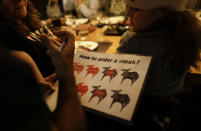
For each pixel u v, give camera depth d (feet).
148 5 1.52
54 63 1.44
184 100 2.97
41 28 2.61
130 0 1.65
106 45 3.56
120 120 1.41
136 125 1.96
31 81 0.92
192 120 2.92
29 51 2.35
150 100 1.93
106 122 2.16
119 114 1.43
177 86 1.89
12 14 1.30
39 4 3.89
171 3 1.48
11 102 0.83
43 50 2.61
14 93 0.84
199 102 2.92
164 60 1.64
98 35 4.22
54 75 2.37
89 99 1.64
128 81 1.61
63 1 7.69
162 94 1.83
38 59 2.57
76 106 1.32
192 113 2.93
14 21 1.32
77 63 2.06
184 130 2.82
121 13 6.58
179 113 2.74
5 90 0.82
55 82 2.06
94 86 1.74
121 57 1.82
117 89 1.61
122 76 1.68
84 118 1.34
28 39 2.34
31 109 0.90
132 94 1.52
